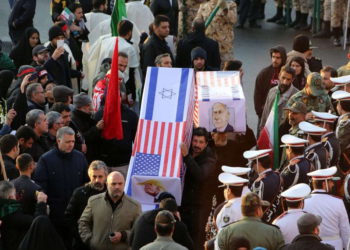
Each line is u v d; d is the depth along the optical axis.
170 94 23.45
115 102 23.86
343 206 19.78
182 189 22.67
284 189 21.39
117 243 20.14
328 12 39.72
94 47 30.55
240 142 24.50
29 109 25.02
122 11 31.36
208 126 24.22
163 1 34.31
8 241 20.05
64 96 25.00
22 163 20.88
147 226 19.16
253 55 38.22
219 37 32.25
